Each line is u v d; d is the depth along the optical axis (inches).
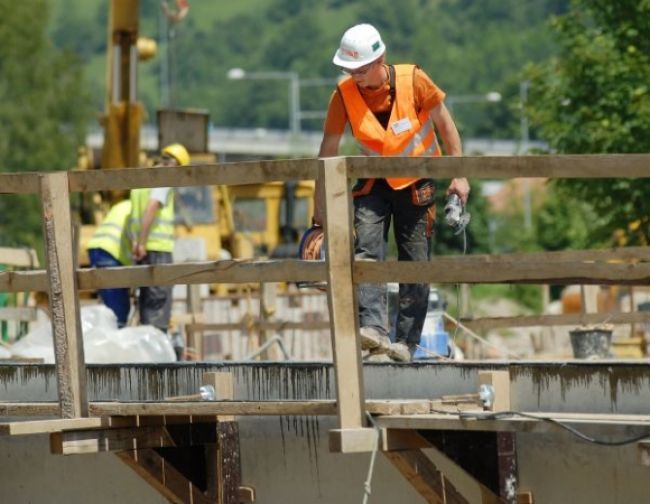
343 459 881.5
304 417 895.7
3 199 5826.8
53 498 1005.8
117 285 847.7
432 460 840.9
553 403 820.6
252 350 1488.7
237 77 5876.0
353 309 765.9
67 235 861.8
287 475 904.9
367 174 759.1
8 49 6122.1
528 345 2561.5
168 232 1508.4
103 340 1208.8
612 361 799.7
